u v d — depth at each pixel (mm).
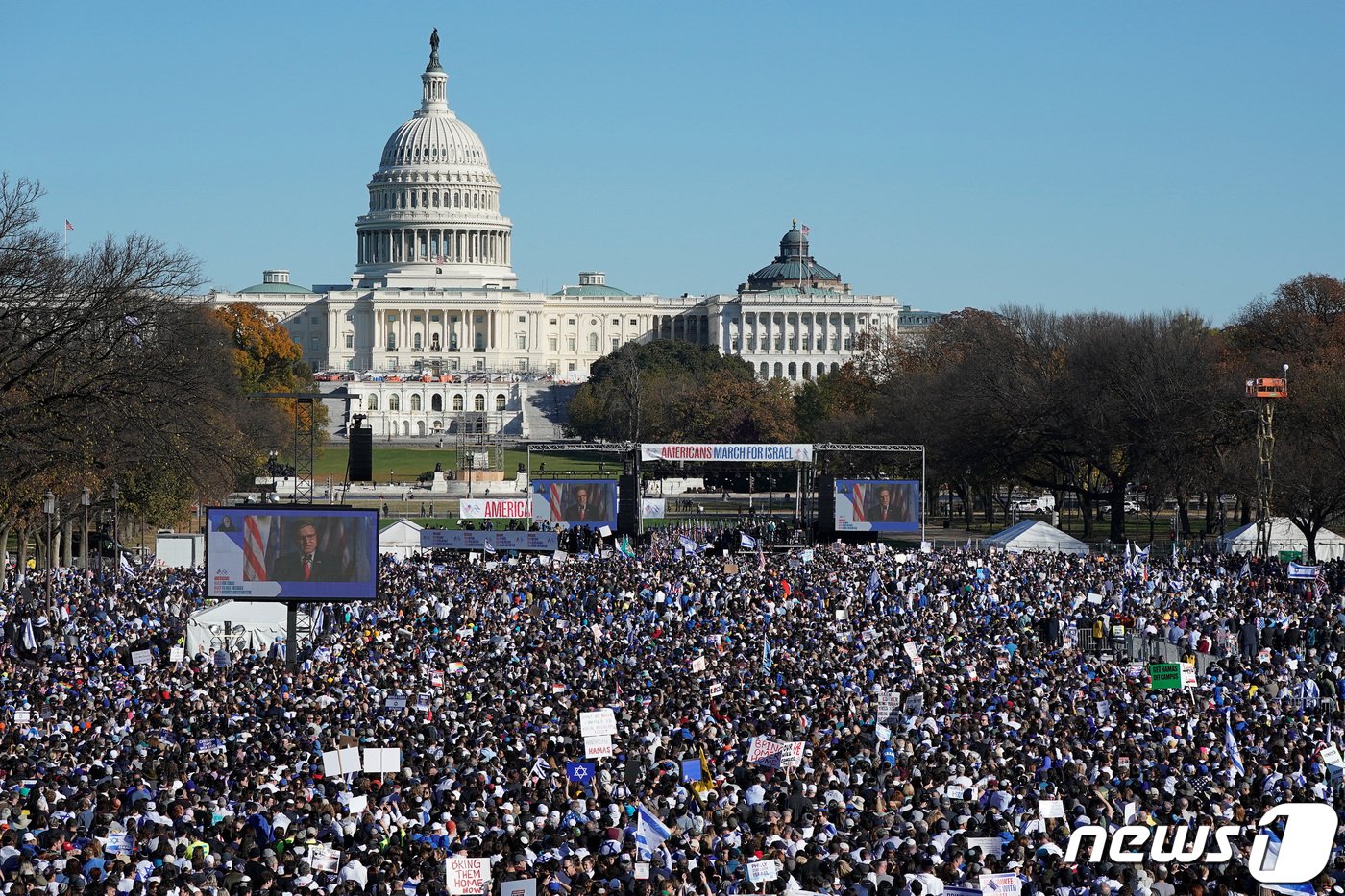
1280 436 154625
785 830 39406
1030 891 34500
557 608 96500
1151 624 87000
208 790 44625
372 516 85188
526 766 48031
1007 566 120688
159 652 77938
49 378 112438
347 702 60000
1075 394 175875
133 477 140250
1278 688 66562
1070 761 47875
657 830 39469
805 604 97750
